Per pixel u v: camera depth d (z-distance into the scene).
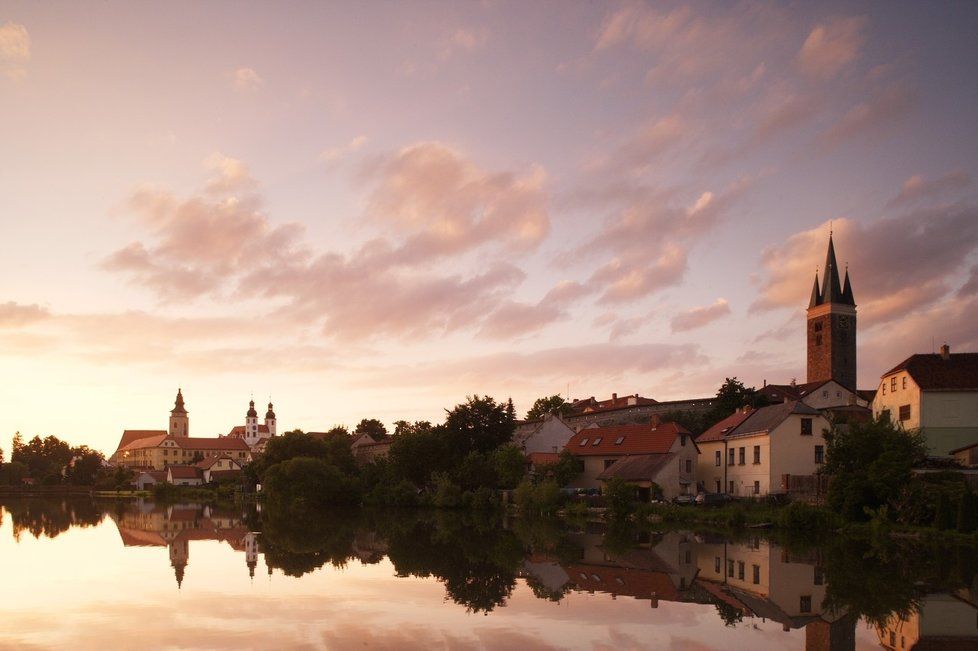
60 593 26.52
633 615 22.73
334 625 21.08
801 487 60.00
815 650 18.81
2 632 20.28
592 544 43.00
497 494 82.06
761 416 69.75
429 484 90.69
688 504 64.75
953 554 36.78
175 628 20.69
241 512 83.75
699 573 31.31
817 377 133.62
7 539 48.62
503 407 93.25
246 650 18.27
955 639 20.09
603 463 79.00
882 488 47.69
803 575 30.62
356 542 45.16
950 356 67.81
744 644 19.33
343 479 90.62
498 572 31.69
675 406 102.19
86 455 181.88
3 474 175.38
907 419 67.06
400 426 137.88
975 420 63.84
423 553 38.91
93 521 67.69
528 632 20.36
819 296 135.25
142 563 35.19
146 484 171.12
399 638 19.53
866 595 26.22
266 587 27.69
